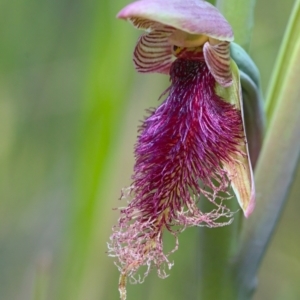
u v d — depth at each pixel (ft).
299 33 0.50
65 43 0.72
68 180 0.65
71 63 0.72
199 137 0.47
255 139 0.50
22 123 0.73
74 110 0.69
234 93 0.47
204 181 0.47
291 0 0.67
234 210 0.50
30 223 0.72
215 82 0.47
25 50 0.73
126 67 0.57
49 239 0.70
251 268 0.51
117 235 0.48
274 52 0.68
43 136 0.73
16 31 0.73
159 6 0.44
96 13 0.57
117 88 0.56
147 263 0.47
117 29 0.56
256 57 0.68
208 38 0.47
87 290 0.58
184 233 0.64
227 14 0.49
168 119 0.48
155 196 0.47
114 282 0.60
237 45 0.48
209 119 0.47
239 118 0.47
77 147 0.58
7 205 0.72
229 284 0.51
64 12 0.73
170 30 0.48
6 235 0.72
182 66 0.48
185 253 0.64
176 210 0.47
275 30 0.68
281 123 0.50
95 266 0.58
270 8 0.68
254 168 0.51
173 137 0.47
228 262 0.51
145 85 0.59
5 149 0.73
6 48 0.73
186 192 0.47
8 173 0.73
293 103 0.50
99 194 0.57
